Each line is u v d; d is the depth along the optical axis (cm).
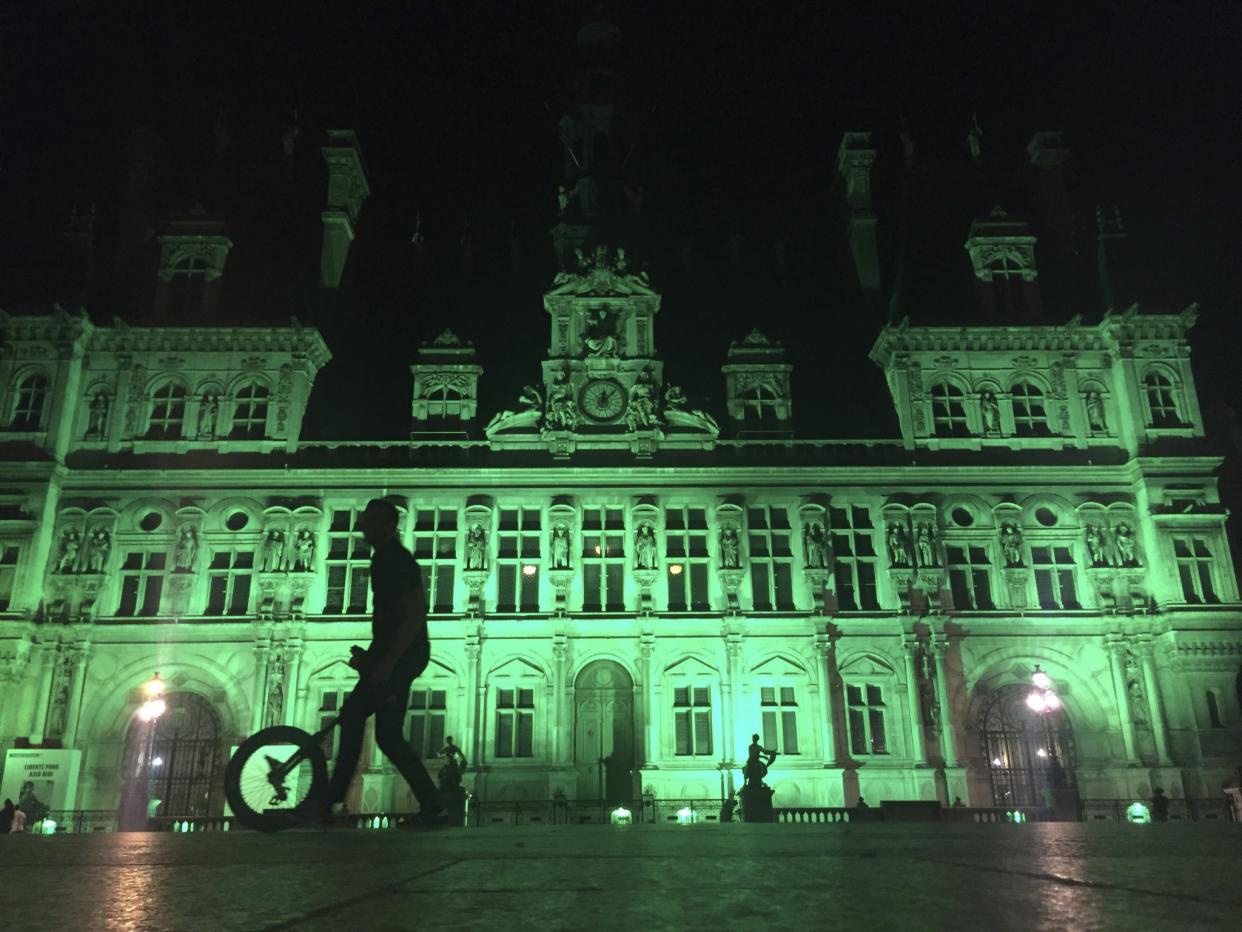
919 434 4584
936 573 4369
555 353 4647
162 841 727
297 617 4212
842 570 4419
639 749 4106
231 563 4350
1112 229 4972
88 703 4153
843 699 4216
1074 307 4956
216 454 4475
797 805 4075
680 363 4938
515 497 4444
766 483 4491
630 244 5081
